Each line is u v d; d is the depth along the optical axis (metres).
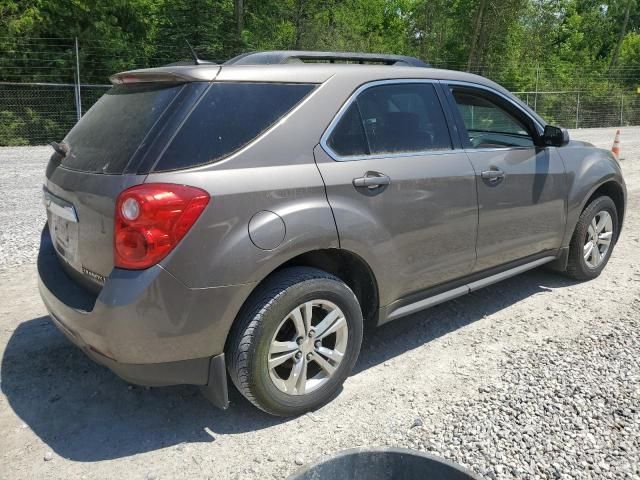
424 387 3.37
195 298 2.62
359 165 3.18
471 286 3.98
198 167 2.67
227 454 2.78
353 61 3.88
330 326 3.08
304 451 2.80
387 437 2.89
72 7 20.36
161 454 2.77
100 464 2.69
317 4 27.14
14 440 2.86
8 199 8.47
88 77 20.78
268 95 2.98
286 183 2.86
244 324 2.78
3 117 19.06
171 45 22.39
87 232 2.78
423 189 3.46
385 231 3.26
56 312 2.95
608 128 28.38
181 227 2.56
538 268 5.51
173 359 2.68
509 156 4.09
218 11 23.11
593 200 4.94
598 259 5.13
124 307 2.54
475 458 2.71
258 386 2.84
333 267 3.34
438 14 30.41
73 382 3.41
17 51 19.47
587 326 4.18
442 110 3.78
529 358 3.69
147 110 2.82
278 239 2.79
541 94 28.73
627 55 37.81
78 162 3.00
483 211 3.86
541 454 2.74
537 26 30.67
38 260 3.35
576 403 3.15
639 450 2.77
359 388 3.37
